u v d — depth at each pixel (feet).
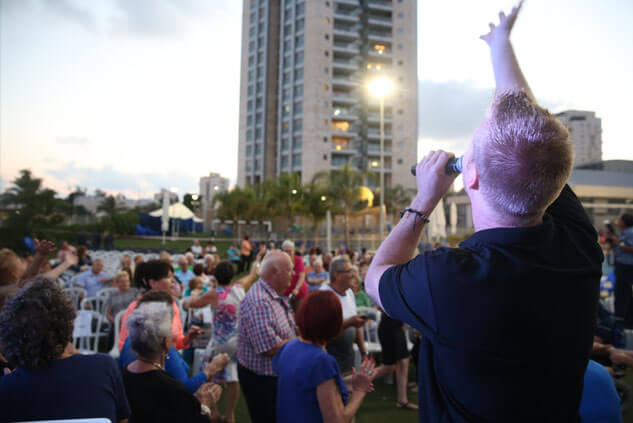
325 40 240.94
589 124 333.21
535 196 2.82
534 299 2.63
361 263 33.81
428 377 3.22
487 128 3.03
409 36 253.85
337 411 6.59
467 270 2.78
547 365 2.65
